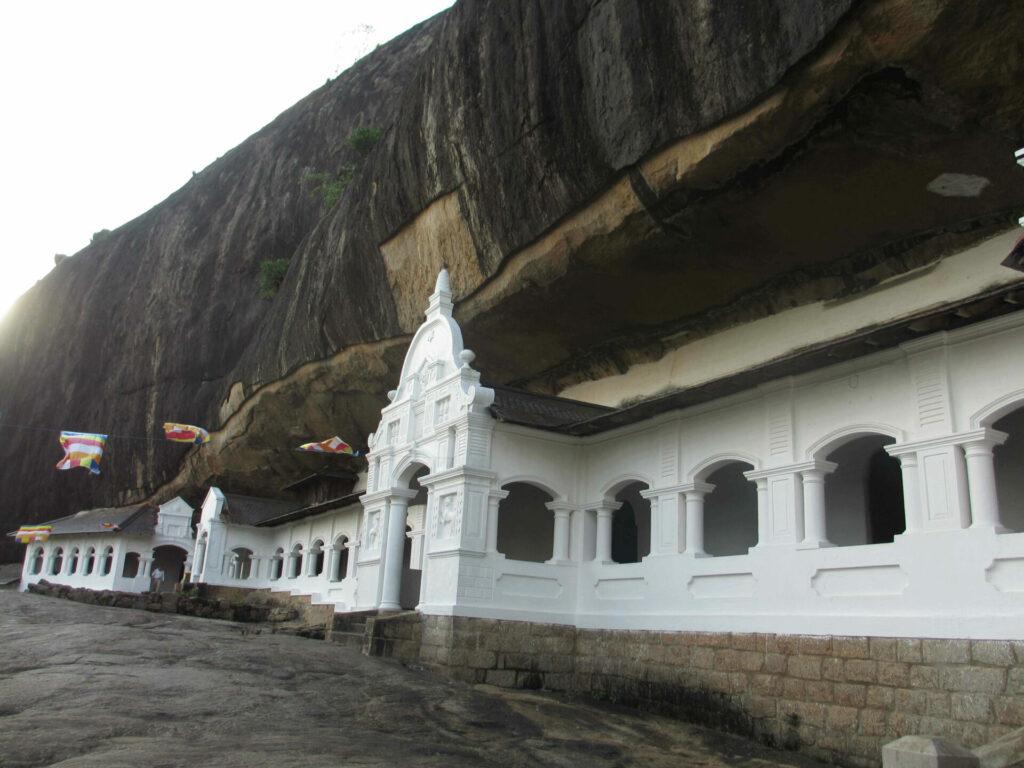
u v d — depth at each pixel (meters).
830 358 11.65
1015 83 10.52
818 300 16.31
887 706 10.02
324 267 27.08
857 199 13.68
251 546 34.09
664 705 13.27
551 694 14.58
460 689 13.18
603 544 15.87
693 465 14.07
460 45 18.31
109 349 49.75
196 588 32.47
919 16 10.09
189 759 7.13
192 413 41.41
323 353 27.80
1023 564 9.20
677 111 13.39
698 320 18.34
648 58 13.62
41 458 53.34
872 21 10.50
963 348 10.35
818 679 10.94
